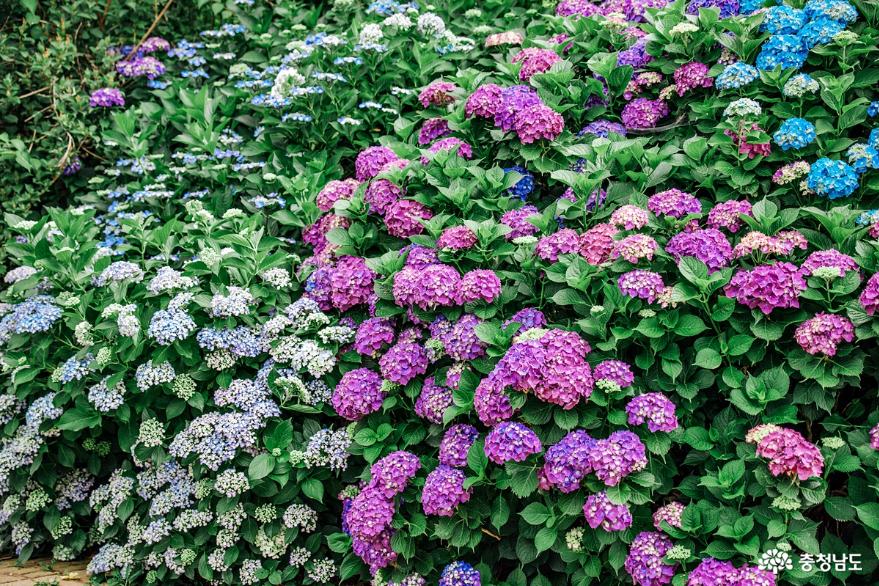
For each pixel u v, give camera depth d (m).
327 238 4.16
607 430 3.22
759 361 3.31
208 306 3.86
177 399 3.90
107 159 5.88
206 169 5.16
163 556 3.88
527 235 3.90
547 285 3.70
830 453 2.96
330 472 3.77
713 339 3.32
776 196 3.90
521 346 3.18
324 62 5.36
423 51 5.39
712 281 3.23
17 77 5.98
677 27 4.34
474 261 3.85
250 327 4.00
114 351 3.92
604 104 4.69
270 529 3.74
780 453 2.86
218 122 5.73
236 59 6.41
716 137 3.94
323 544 3.83
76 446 4.24
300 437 3.84
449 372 3.55
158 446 3.91
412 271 3.71
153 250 4.86
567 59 5.06
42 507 4.26
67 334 4.31
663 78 4.66
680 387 3.29
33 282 4.32
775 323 3.25
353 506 3.37
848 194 3.65
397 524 3.34
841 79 3.86
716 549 2.89
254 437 3.69
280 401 3.90
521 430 3.09
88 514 4.30
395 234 4.13
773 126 4.07
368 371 3.76
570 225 3.99
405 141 4.82
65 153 5.68
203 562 3.78
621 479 3.00
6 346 4.54
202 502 3.78
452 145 4.34
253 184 5.07
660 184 4.14
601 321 3.33
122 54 6.42
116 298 4.05
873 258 3.29
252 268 4.19
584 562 3.12
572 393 3.10
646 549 2.97
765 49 4.16
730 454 3.11
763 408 3.13
